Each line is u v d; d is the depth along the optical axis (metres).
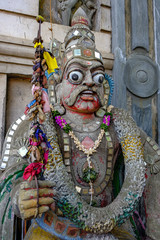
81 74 1.56
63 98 1.64
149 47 2.44
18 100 2.17
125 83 2.28
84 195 1.50
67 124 1.59
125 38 2.37
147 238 1.69
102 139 1.63
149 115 2.33
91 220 1.31
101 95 1.63
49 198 1.16
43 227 1.43
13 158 1.58
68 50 1.63
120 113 1.72
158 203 1.67
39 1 2.39
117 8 2.38
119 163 1.76
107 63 2.35
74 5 2.46
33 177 1.19
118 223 1.41
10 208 1.47
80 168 1.53
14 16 2.16
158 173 1.72
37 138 1.24
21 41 2.10
